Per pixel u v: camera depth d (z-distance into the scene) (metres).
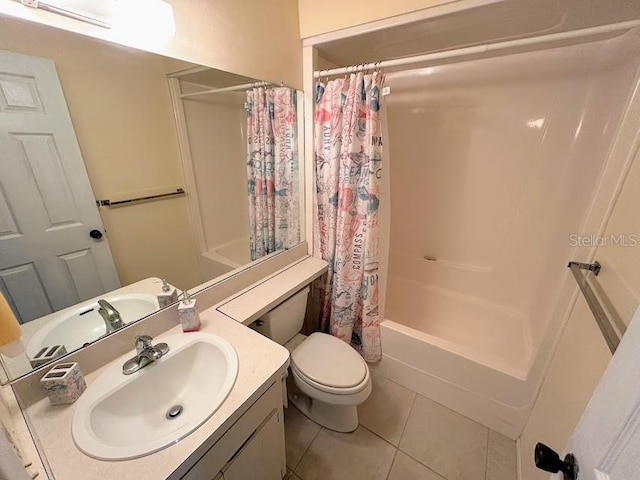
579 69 1.52
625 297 0.78
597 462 0.41
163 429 0.85
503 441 1.44
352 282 1.72
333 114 1.50
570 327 1.14
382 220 1.61
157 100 1.05
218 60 1.14
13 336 0.69
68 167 0.86
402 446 1.42
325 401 1.29
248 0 1.20
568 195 1.64
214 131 1.27
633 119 1.01
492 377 1.42
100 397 0.78
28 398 0.77
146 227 1.09
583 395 0.87
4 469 0.37
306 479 1.28
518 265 1.99
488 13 1.15
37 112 0.78
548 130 1.71
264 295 1.37
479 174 2.01
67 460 0.64
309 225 1.79
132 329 0.99
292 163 1.67
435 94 1.95
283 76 1.45
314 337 1.57
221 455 0.77
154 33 0.93
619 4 1.07
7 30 0.69
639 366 0.38
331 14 1.38
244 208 1.48
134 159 1.02
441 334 2.11
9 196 0.75
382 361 1.81
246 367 0.91
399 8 1.22
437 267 2.30
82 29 0.80
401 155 2.25
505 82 1.74
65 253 0.87
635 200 0.89
